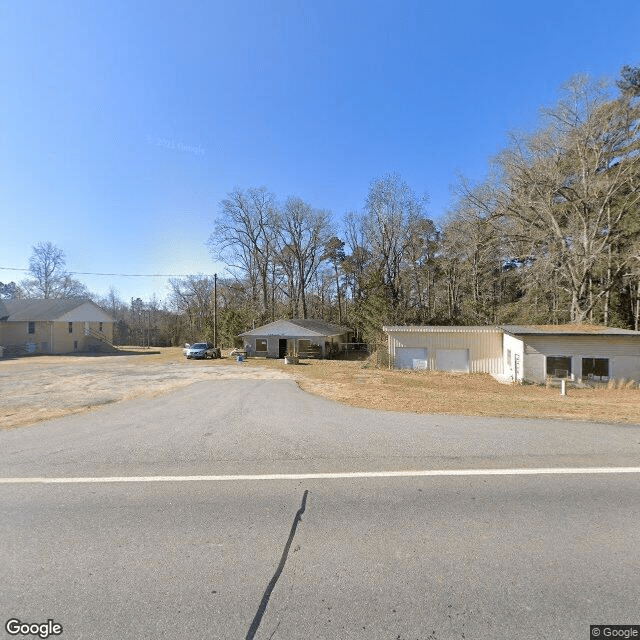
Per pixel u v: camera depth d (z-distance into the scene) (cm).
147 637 216
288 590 254
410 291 4244
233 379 1722
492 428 677
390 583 260
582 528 332
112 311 6994
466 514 360
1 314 3588
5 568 281
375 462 506
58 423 760
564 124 2392
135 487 432
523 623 224
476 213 2786
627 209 2370
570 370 1736
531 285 2652
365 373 2114
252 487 429
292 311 4675
